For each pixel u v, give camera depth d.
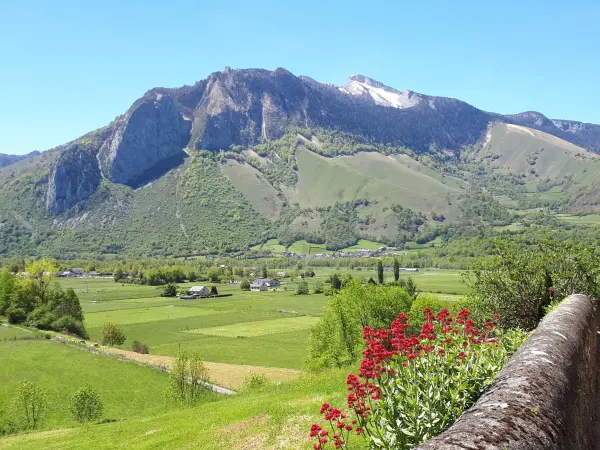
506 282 17.70
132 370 60.03
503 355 7.63
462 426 3.75
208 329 96.31
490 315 17.42
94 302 131.75
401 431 6.60
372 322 46.41
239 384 51.53
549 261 17.62
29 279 94.69
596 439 7.87
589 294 16.67
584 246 17.80
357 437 10.83
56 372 58.84
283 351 76.94
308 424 15.50
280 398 22.02
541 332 7.38
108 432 26.86
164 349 79.38
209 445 16.88
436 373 7.11
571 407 5.15
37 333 79.31
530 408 4.13
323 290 146.75
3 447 29.14
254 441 15.48
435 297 54.88
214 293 146.12
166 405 39.50
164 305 126.88
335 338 47.16
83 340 78.38
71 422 44.47
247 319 106.50
